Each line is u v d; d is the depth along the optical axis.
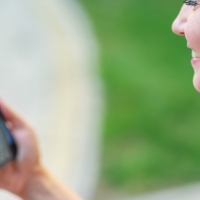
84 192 6.39
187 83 9.19
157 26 11.30
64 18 11.00
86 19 11.41
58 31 10.36
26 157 3.17
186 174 7.11
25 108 7.96
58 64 9.13
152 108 8.49
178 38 10.71
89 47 10.02
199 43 2.64
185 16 2.77
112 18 11.64
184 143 7.72
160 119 8.27
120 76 9.22
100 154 7.30
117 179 6.93
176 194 6.59
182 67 9.77
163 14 11.74
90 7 12.01
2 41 9.80
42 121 7.59
